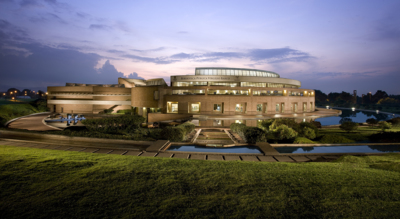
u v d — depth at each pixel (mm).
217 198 6434
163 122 34062
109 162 10039
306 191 6949
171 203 6070
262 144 17203
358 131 29594
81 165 9273
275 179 8062
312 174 8664
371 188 7129
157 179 7875
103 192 6699
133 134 21031
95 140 17562
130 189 6953
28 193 6488
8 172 8062
